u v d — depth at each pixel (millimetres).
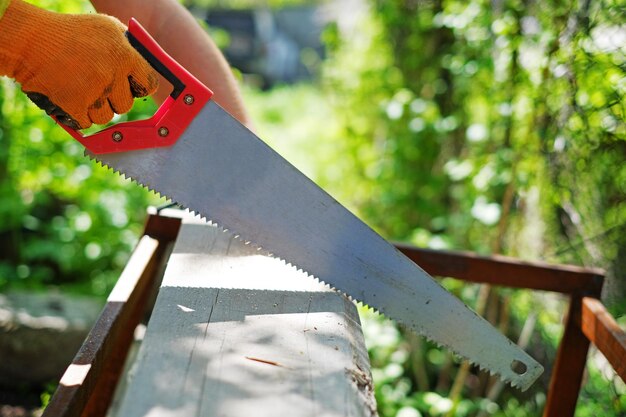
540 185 1415
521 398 1471
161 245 1084
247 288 826
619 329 952
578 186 1303
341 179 2379
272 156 851
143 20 930
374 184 2172
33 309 1579
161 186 848
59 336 1526
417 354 1626
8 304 1588
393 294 874
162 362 666
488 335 875
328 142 2664
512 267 1087
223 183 854
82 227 1915
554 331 1392
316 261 866
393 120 2096
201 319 746
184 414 608
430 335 880
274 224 863
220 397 632
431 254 1095
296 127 4102
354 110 2340
